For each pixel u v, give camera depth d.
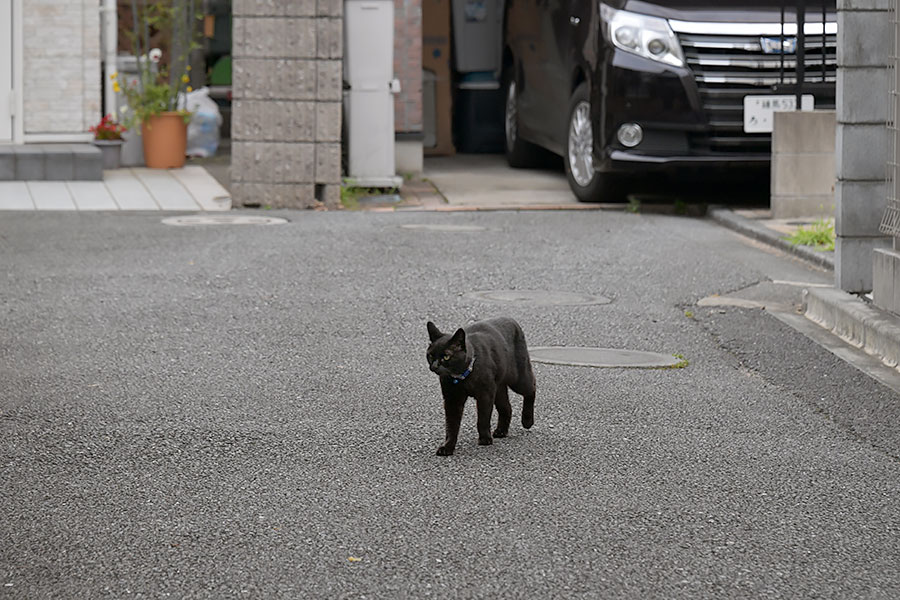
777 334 12.02
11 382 9.76
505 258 15.76
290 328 11.86
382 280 14.21
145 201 20.58
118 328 11.67
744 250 16.92
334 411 9.16
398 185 21.62
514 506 7.22
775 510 7.26
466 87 28.66
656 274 14.95
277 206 20.47
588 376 10.33
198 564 6.29
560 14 22.17
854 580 6.25
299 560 6.36
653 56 19.72
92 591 5.97
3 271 14.28
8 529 6.73
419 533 6.76
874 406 9.63
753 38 19.70
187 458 8.01
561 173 25.31
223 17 29.89
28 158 22.34
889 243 12.79
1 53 24.64
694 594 6.04
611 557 6.47
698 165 19.73
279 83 20.27
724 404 9.59
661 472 7.92
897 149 11.99
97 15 25.02
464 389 8.02
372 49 21.41
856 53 12.52
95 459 7.95
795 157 18.91
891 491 7.65
